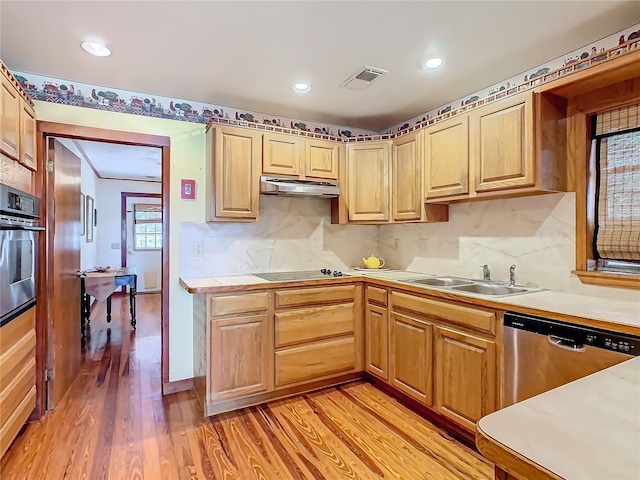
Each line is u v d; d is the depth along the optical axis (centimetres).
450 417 221
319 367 279
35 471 184
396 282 263
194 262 292
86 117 257
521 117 211
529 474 55
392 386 268
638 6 174
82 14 178
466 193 244
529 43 207
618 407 73
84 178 530
